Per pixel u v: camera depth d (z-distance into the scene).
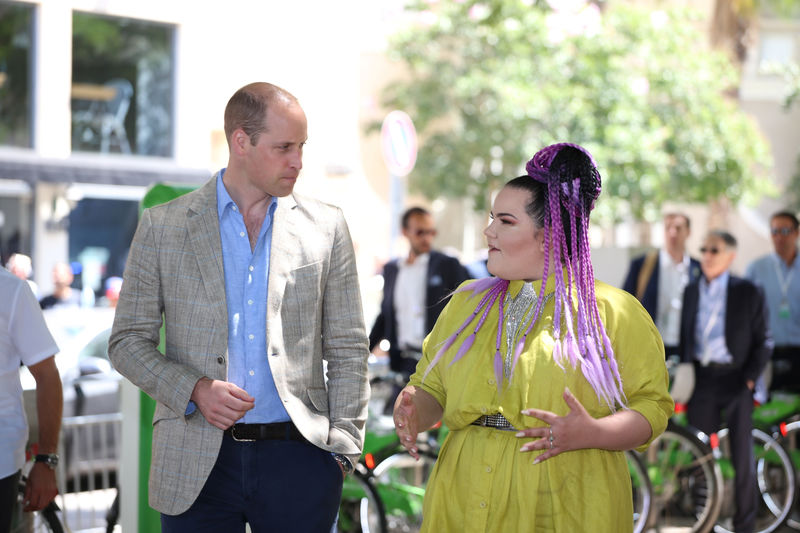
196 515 3.25
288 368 3.27
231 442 3.24
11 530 4.15
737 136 16.19
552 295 2.86
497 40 16.55
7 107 14.21
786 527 7.23
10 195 14.40
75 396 7.80
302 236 3.35
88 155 14.80
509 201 2.86
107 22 14.90
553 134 15.07
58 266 12.67
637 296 7.16
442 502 2.88
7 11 14.16
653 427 2.76
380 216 21.12
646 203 15.32
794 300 7.83
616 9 16.19
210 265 3.24
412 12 18.23
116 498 5.48
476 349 2.90
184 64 15.48
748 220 24.27
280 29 16.66
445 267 7.25
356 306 3.45
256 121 3.19
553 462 2.77
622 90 15.23
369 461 5.93
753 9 19.48
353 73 18.09
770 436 7.17
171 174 15.21
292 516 3.27
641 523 6.39
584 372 2.75
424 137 19.89
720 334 6.79
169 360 3.21
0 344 3.68
